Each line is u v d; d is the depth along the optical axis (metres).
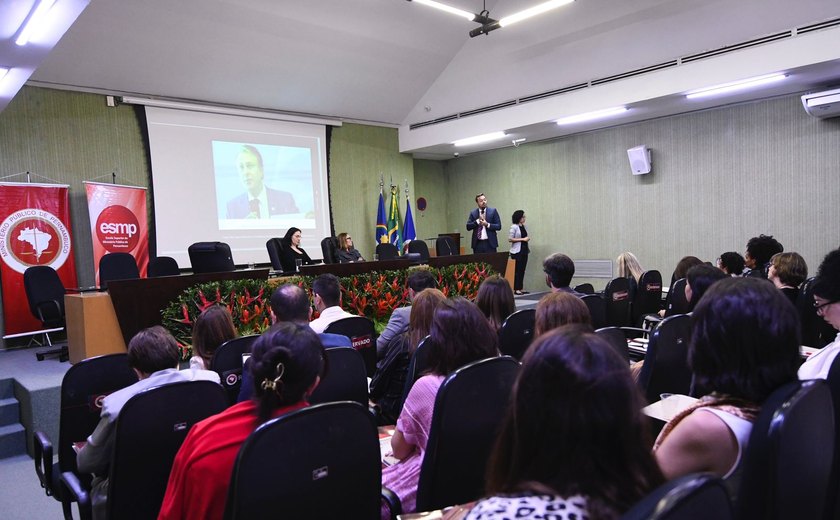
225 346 2.31
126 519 1.65
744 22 5.54
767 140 6.52
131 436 1.61
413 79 8.25
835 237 6.07
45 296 4.67
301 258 6.33
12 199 5.54
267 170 7.83
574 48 6.82
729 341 1.03
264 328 4.54
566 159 8.60
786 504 0.86
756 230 6.67
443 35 7.46
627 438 0.65
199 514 1.21
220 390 1.76
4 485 3.10
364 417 1.22
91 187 6.04
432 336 1.67
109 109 6.44
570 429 0.64
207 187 7.20
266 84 7.23
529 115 7.58
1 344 5.53
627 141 7.84
